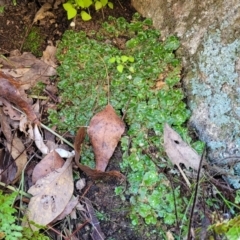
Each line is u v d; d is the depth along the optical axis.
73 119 0.32
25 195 0.29
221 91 0.31
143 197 0.29
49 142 0.32
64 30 0.36
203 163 0.30
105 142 0.31
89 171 0.30
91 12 0.36
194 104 0.32
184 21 0.33
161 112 0.31
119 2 0.37
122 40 0.35
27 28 0.36
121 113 0.32
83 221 0.29
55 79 0.34
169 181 0.30
